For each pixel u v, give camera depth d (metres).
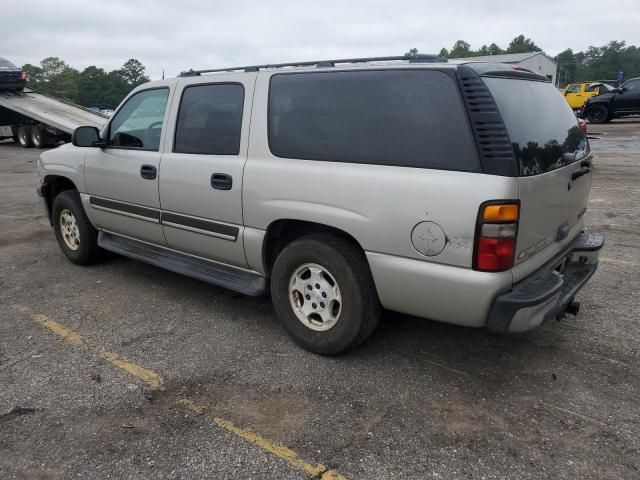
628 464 2.49
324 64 3.48
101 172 4.75
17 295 4.69
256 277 3.87
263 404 3.00
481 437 2.69
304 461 2.54
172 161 4.08
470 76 2.77
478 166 2.70
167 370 3.38
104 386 3.20
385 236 2.99
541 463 2.51
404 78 2.97
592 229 6.51
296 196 3.33
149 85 4.43
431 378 3.24
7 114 19.78
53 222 5.55
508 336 3.75
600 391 3.07
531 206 2.82
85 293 4.71
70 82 105.38
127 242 4.93
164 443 2.69
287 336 3.82
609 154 13.27
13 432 2.79
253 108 3.62
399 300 3.07
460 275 2.78
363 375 3.28
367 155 3.07
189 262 4.34
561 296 3.13
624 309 4.16
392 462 2.53
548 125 3.23
